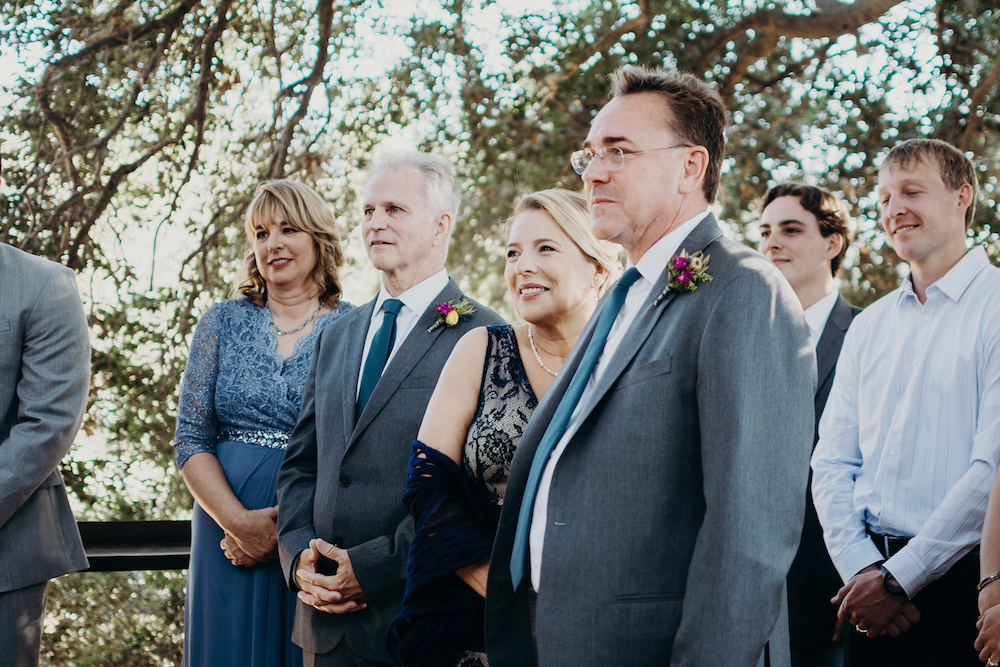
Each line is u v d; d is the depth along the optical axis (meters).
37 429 2.41
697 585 1.24
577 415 1.50
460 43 5.50
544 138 5.65
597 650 1.32
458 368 1.96
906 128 5.32
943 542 2.02
